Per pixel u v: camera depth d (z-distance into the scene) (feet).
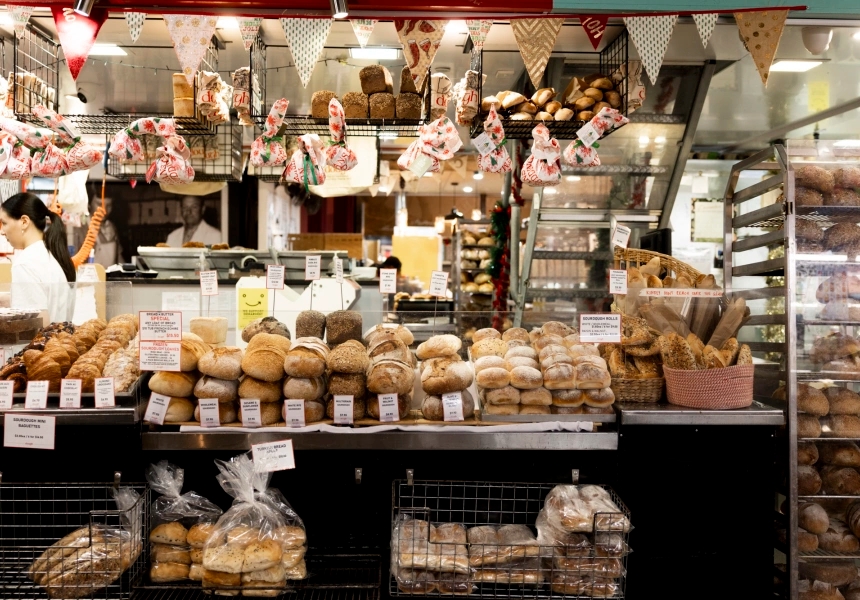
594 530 7.09
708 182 17.80
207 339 9.04
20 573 7.39
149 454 8.11
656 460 8.41
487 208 33.91
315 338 8.75
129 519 7.25
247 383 8.00
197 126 11.60
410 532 7.54
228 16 9.12
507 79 14.34
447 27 11.30
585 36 12.15
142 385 8.29
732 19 10.56
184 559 7.39
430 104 10.92
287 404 7.97
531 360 8.61
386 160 21.63
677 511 8.48
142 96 15.38
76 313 9.04
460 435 8.03
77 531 7.46
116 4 8.98
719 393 8.49
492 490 8.46
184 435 7.91
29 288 8.89
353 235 28.12
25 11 9.01
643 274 10.32
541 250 16.01
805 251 9.37
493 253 17.28
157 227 25.55
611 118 9.87
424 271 31.24
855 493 9.32
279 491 7.97
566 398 8.36
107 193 25.30
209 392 7.93
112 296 9.23
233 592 7.02
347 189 14.76
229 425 8.05
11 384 7.77
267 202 25.94
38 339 8.30
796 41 11.89
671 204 15.65
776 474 9.21
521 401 8.32
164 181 10.15
